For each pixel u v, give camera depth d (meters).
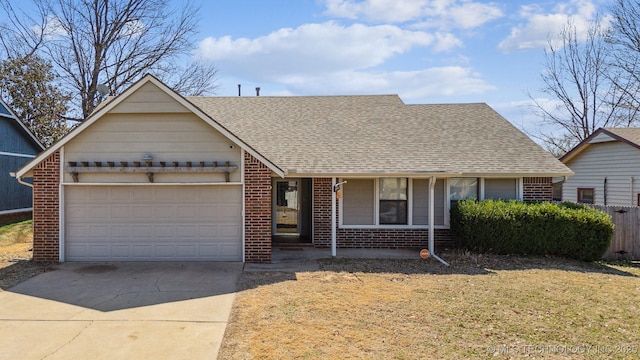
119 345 5.49
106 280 8.84
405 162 12.40
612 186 17.42
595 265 11.02
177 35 29.23
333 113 15.90
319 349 5.36
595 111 29.09
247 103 16.89
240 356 5.15
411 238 13.05
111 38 27.11
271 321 6.38
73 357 5.13
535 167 12.45
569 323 6.45
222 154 10.59
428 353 5.29
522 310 7.04
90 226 10.70
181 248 10.82
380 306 7.15
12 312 6.78
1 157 18.61
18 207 19.80
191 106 10.30
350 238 13.05
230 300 7.46
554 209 11.52
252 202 10.70
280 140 13.65
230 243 10.84
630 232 12.10
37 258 10.60
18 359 5.07
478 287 8.47
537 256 11.64
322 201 12.97
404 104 16.84
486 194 13.05
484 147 13.47
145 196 10.76
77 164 10.44
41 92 27.20
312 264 10.56
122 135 10.45
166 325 6.21
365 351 5.32
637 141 16.02
